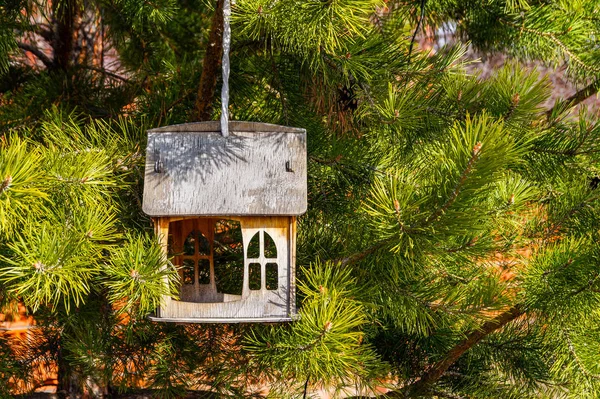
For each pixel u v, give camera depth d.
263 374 2.77
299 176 2.04
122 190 2.62
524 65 3.53
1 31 2.99
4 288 2.31
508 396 3.10
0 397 2.83
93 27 3.79
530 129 2.47
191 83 2.98
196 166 2.03
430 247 2.08
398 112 2.36
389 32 3.05
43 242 1.87
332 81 2.53
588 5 3.20
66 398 3.34
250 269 2.78
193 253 2.91
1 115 3.23
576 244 2.53
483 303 2.38
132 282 1.93
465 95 2.43
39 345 3.08
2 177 1.76
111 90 3.51
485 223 2.34
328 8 2.01
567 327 2.62
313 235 2.72
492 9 3.26
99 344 2.72
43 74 3.46
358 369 2.22
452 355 2.95
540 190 2.90
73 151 2.37
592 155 2.50
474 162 1.83
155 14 3.06
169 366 2.79
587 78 3.35
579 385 2.65
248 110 2.99
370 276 2.41
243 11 2.26
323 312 2.01
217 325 2.93
